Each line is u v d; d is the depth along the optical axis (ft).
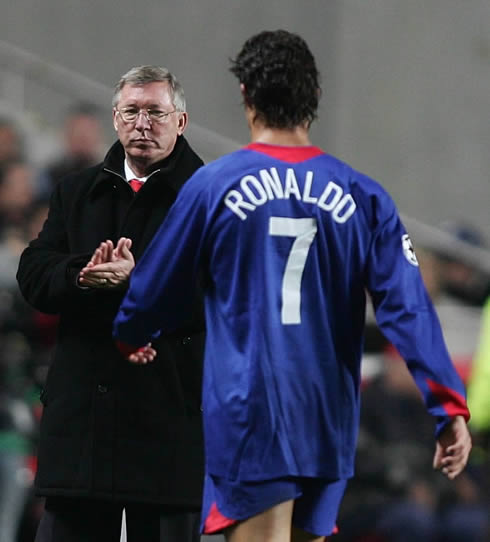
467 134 140.67
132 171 49.34
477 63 140.26
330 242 40.73
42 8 135.95
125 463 47.06
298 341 40.55
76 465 47.09
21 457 74.79
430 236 112.78
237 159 41.24
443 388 39.83
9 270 84.74
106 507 48.03
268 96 41.68
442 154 140.67
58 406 47.50
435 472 80.84
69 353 47.70
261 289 40.45
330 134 139.54
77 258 46.24
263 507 40.50
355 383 41.60
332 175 41.11
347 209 40.81
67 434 47.26
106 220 48.21
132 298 41.86
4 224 101.35
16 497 73.92
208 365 41.32
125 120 48.08
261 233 40.50
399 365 82.69
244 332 40.63
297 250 40.60
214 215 40.73
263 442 40.29
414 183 140.36
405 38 140.46
